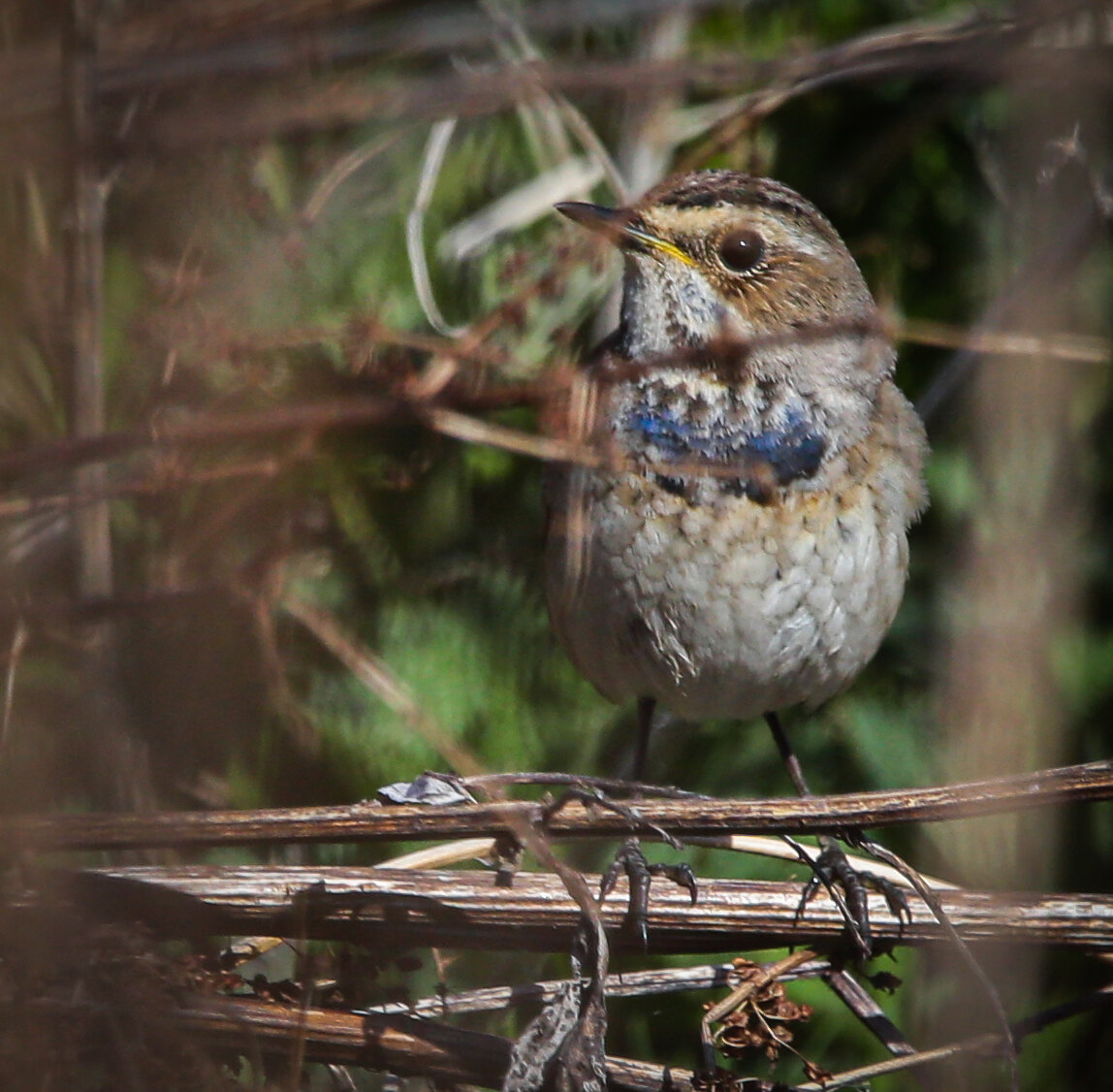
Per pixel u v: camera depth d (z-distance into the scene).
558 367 8.41
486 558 11.00
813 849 9.75
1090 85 9.46
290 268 9.24
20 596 8.24
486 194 11.09
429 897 7.05
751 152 10.48
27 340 9.09
